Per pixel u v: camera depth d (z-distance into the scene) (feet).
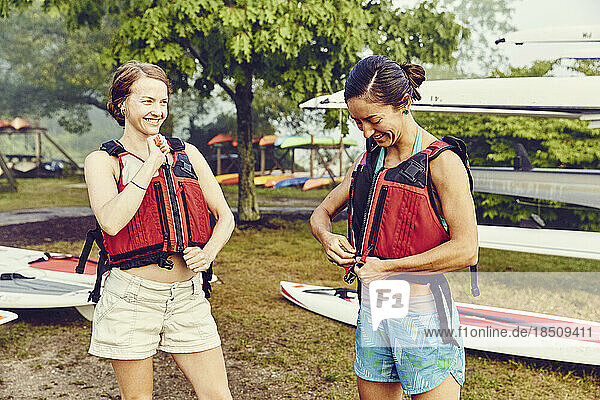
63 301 9.45
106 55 17.97
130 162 4.32
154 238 4.20
